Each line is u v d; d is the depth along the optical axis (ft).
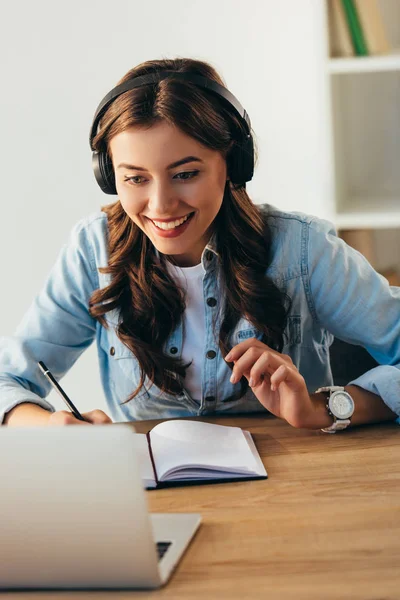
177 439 4.46
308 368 5.79
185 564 3.24
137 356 5.39
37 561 3.07
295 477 4.14
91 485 2.95
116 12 9.57
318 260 5.45
